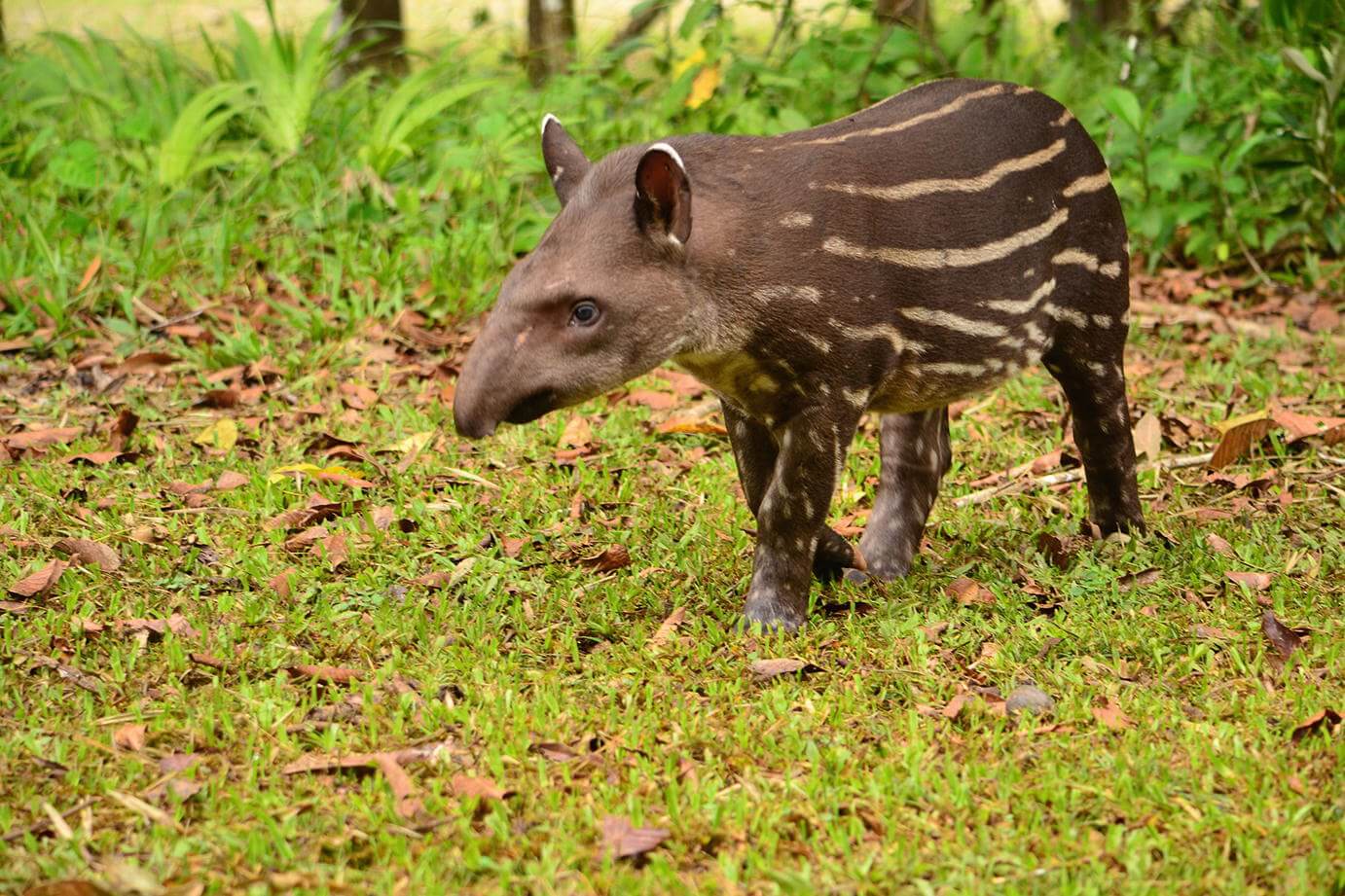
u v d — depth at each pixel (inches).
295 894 142.6
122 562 221.5
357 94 446.0
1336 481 260.1
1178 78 440.8
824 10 449.1
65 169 369.7
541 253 188.7
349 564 224.1
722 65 442.6
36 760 164.7
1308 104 383.9
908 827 156.3
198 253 355.6
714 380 201.9
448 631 202.1
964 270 205.2
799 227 193.6
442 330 338.6
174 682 184.5
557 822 156.0
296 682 188.4
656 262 187.2
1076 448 252.5
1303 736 173.0
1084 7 518.3
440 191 387.5
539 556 229.3
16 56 458.3
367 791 161.2
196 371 309.4
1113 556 229.6
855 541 241.1
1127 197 397.4
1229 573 216.4
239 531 234.7
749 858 148.6
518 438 280.5
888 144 204.2
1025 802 159.8
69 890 137.3
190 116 373.1
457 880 146.6
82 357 311.0
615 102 438.9
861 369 199.2
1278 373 322.0
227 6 731.4
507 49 546.6
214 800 158.2
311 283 351.9
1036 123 217.0
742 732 174.2
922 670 191.2
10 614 202.4
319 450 274.5
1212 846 151.4
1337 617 205.5
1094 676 190.9
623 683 188.1
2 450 263.6
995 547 236.4
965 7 542.9
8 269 332.8
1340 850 149.9
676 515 247.9
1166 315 355.3
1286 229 382.6
